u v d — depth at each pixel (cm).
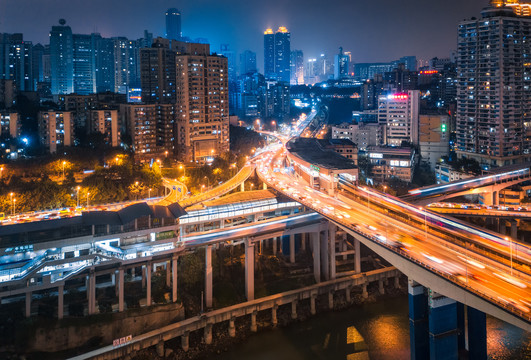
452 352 13962
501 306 10731
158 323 16988
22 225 15562
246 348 17262
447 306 13788
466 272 12800
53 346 15650
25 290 15275
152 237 17025
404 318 19138
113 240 16450
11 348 15325
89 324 16038
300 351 17075
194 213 19788
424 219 18850
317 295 19562
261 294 19700
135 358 16112
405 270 14375
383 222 18000
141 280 18700
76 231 16000
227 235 18738
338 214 19088
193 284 19238
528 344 16612
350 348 17200
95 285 17250
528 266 13675
